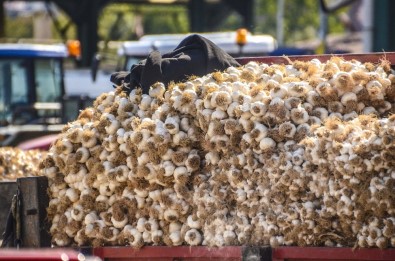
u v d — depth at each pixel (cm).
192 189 1739
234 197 1675
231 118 1672
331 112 1677
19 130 4262
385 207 1499
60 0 7044
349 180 1527
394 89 1717
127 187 1808
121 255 1803
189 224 1725
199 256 1708
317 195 1587
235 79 1764
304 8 11419
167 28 10831
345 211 1538
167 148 1730
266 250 1616
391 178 1499
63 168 1878
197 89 1733
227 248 1661
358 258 1540
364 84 1689
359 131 1547
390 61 1877
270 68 1781
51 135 4181
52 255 1338
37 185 1906
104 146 1825
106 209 1842
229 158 1673
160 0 7662
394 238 1502
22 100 4700
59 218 1900
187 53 2012
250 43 4584
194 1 7544
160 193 1758
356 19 9762
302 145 1605
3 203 2061
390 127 1492
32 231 1908
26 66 4709
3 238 1919
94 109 1956
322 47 7312
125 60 4759
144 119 1767
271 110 1633
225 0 7525
